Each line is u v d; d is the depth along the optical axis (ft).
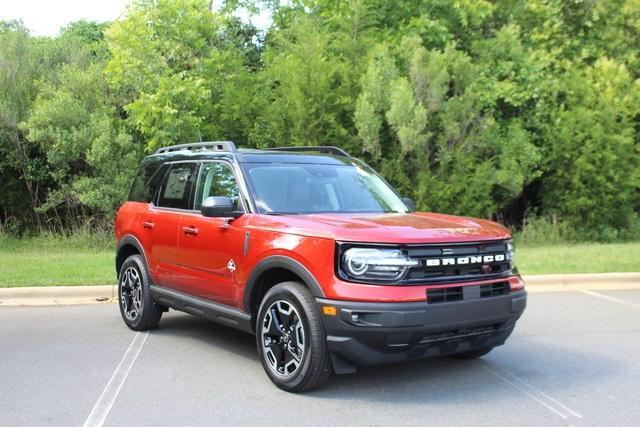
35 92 53.26
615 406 16.02
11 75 51.75
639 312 27.84
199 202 21.22
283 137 49.32
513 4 56.90
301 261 16.37
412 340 15.35
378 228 16.12
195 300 20.85
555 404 16.15
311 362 16.02
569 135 51.19
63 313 27.71
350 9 51.98
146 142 51.24
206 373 18.83
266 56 56.24
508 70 52.80
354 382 17.84
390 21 55.62
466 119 49.26
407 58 50.14
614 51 57.16
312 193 19.83
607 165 51.44
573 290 33.50
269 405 16.01
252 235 18.08
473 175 49.06
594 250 45.55
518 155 50.19
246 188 19.21
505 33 53.57
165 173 23.80
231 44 54.65
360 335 15.25
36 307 29.07
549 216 54.54
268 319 17.42
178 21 50.14
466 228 17.16
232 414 15.42
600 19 56.70
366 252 15.44
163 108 46.60
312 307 16.08
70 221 54.08
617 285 34.81
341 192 20.40
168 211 22.56
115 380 18.16
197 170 21.90
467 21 54.70
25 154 52.42
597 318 26.61
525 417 15.23
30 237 53.78
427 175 48.08
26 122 49.88
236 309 19.03
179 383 17.88
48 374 18.75
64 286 31.19
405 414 15.39
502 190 52.39
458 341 16.28
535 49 55.31
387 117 46.03
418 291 15.33
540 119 53.36
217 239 19.45
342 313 15.30
